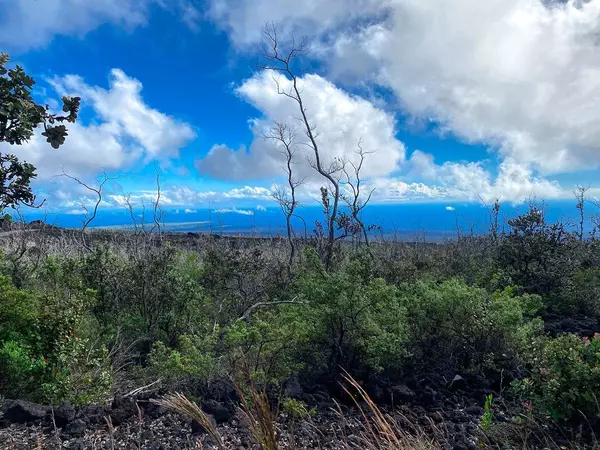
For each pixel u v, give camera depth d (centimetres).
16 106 330
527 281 954
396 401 466
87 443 377
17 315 482
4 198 358
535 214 977
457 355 569
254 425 208
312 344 531
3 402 431
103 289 681
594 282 881
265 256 1037
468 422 426
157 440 379
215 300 793
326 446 368
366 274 696
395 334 517
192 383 471
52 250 1077
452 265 1058
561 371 409
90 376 477
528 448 374
